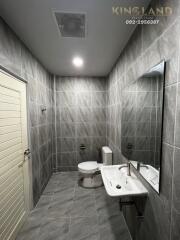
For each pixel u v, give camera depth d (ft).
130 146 5.53
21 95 5.74
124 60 6.23
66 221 6.01
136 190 4.15
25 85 6.13
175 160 2.71
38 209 6.75
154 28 3.52
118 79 7.36
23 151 5.85
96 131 11.06
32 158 6.68
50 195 7.95
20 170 5.60
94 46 6.11
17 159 5.37
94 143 11.09
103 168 5.98
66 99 10.78
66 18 4.35
